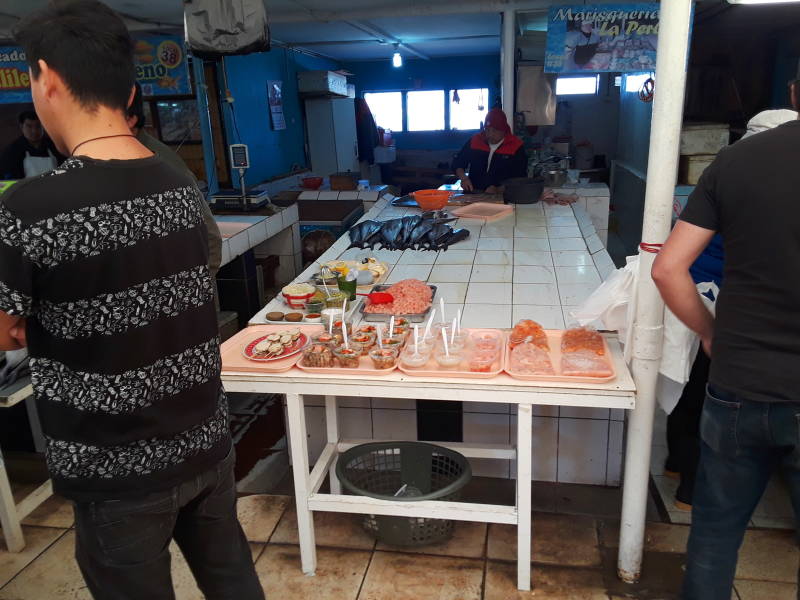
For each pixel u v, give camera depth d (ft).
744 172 4.46
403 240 11.84
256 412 11.66
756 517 8.02
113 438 3.89
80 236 3.53
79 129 3.83
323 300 8.66
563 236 12.26
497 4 17.19
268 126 25.36
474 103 34.96
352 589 7.18
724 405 4.86
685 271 4.97
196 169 20.83
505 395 6.50
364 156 33.78
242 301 14.39
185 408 4.16
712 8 16.37
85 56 3.67
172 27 18.04
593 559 7.50
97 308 3.67
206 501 4.60
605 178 29.35
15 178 16.85
